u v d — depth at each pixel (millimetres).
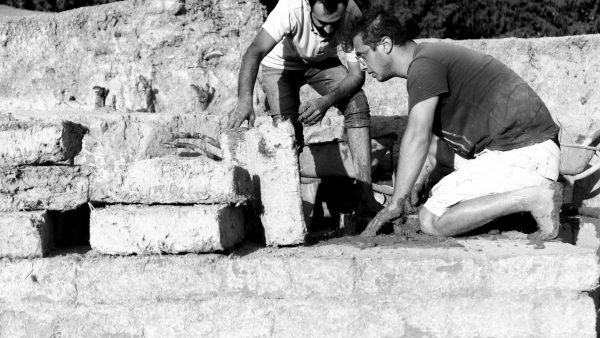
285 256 3814
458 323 3703
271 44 4695
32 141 4008
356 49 4418
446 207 4266
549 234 4055
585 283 3684
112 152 5211
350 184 5508
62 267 3895
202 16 7359
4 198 3996
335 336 3732
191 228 3816
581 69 7117
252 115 4574
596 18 12633
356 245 4059
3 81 7484
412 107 4172
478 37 12719
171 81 7266
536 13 12602
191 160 3941
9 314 3914
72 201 3986
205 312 3805
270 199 4004
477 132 4273
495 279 3711
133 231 3850
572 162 5637
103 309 3861
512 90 4211
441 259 3715
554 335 3686
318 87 5238
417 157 4156
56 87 7414
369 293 3744
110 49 7367
